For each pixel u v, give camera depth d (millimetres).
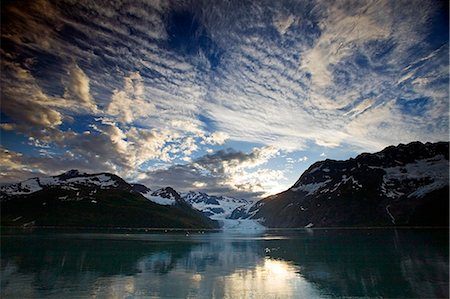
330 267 57906
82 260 66625
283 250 87812
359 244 103438
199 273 52500
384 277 48906
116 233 169875
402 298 38250
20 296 38781
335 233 185000
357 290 41531
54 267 57938
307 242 116125
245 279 47750
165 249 89562
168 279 47750
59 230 192500
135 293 39906
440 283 44844
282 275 50750
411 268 56031
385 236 141500
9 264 60906
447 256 69500
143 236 147500
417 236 134750
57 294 39594
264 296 38812
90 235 147125
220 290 41406
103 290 41344
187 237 148875
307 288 42500
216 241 122375
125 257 71812
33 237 129000
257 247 97062
